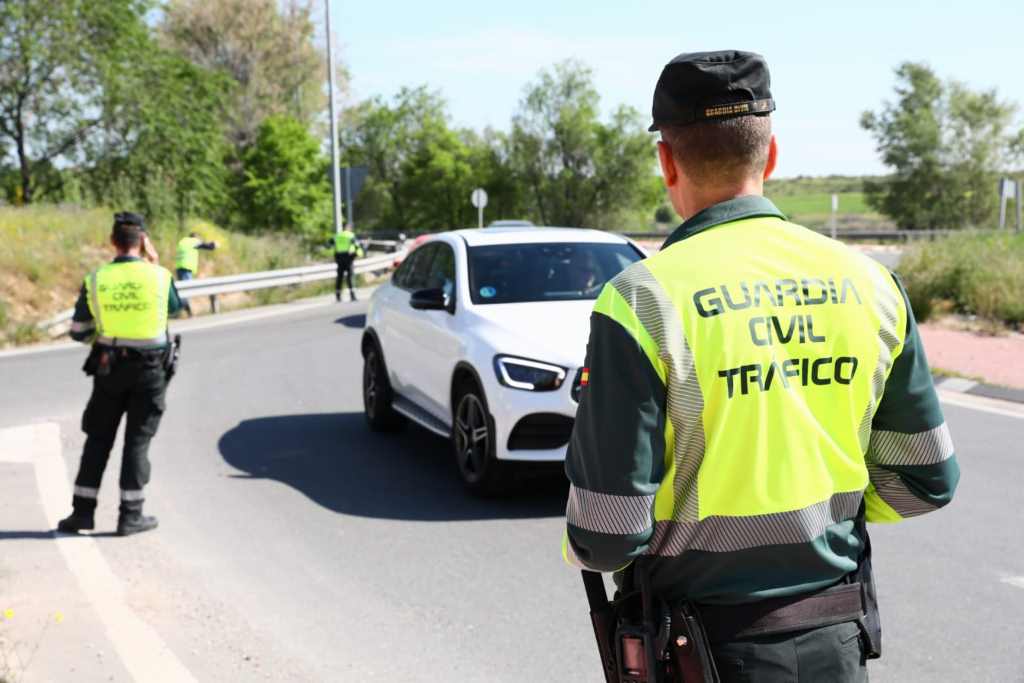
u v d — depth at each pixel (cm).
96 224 2219
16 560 518
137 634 421
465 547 552
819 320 171
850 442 175
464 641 428
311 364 1212
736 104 175
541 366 607
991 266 1491
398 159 7462
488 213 6519
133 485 569
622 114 5988
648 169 6003
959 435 789
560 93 6006
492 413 614
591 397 168
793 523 168
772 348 168
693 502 169
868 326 174
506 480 627
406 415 763
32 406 945
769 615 168
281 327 1612
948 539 552
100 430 569
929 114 5731
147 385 566
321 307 1991
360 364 1212
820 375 171
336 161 2814
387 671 398
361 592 486
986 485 653
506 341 630
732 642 169
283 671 396
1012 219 5697
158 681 376
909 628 432
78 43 2892
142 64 3056
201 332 1560
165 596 474
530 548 550
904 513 191
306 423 884
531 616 455
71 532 571
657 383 164
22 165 2953
